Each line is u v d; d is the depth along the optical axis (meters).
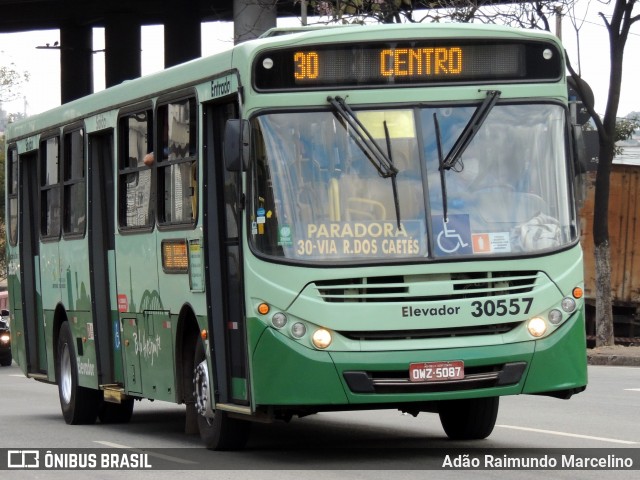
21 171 22.83
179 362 15.85
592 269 36.50
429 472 12.86
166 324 16.12
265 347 13.30
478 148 13.60
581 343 13.64
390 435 16.69
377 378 13.16
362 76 13.61
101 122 18.58
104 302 18.94
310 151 13.47
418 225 13.34
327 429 17.66
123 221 17.84
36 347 22.55
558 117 13.88
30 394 27.84
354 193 13.38
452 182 13.48
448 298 13.26
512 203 13.55
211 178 14.80
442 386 13.16
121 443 16.61
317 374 13.11
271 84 13.56
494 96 13.72
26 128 22.50
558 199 13.73
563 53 13.99
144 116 16.91
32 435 18.06
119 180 17.88
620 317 36.88
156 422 20.02
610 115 32.62
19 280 22.91
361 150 13.45
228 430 14.85
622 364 30.81
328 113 13.55
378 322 13.11
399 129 13.55
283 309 13.24
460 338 13.25
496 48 13.82
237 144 13.32
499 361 13.26
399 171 13.45
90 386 19.14
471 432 15.70
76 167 19.75
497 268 13.34
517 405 20.34
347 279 13.20
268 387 13.30
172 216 15.88
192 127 15.19
